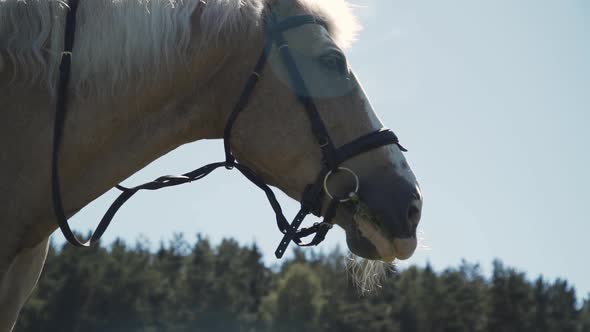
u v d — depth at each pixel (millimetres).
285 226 3387
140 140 3205
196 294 77438
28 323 68688
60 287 70688
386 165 3285
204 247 85125
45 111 3037
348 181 3271
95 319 71062
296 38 3330
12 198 2996
